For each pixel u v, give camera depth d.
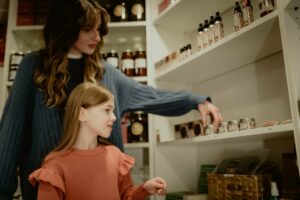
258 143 1.62
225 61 1.67
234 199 1.33
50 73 1.07
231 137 1.31
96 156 0.98
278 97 1.53
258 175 1.28
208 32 1.59
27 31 2.10
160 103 1.28
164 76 1.93
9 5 2.14
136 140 1.94
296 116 1.01
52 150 1.01
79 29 1.09
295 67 1.05
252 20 1.31
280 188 1.33
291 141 1.44
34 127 1.04
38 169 0.92
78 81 1.15
